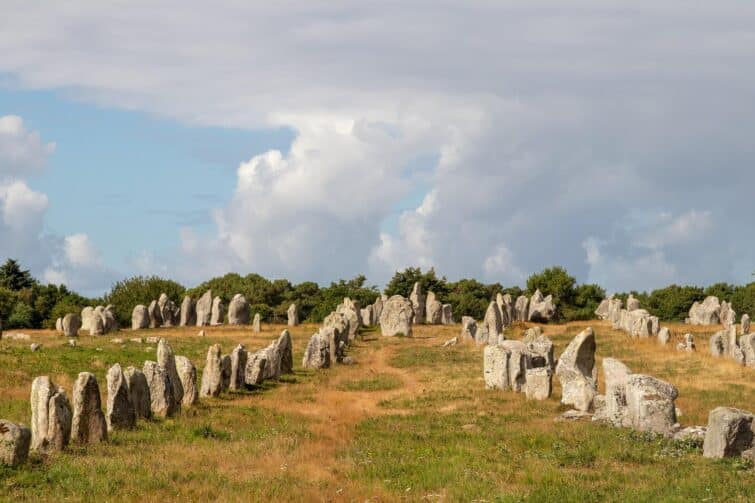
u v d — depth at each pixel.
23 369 47.12
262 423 36.25
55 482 24.02
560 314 104.69
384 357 65.62
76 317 74.56
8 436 25.27
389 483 25.39
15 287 115.31
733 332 60.00
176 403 37.50
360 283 133.00
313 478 25.83
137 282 115.69
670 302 111.00
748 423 28.42
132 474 25.16
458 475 26.08
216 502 22.58
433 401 44.06
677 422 34.06
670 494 23.55
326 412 40.28
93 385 30.16
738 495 23.31
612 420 34.84
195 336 77.25
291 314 93.56
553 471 26.47
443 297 122.81
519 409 40.69
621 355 62.28
